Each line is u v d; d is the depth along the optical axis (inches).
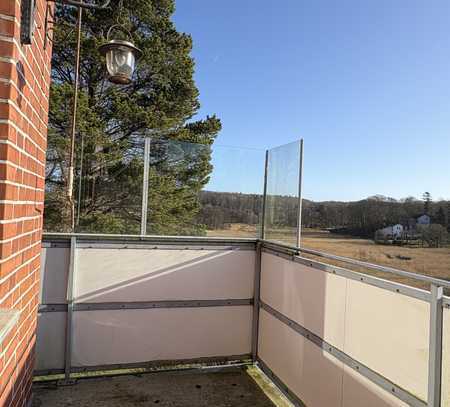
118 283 119.6
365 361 71.9
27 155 64.3
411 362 60.2
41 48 72.7
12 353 59.4
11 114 51.3
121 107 329.1
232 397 109.0
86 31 330.0
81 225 121.8
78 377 116.3
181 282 125.5
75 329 116.0
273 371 116.8
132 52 89.1
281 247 114.9
